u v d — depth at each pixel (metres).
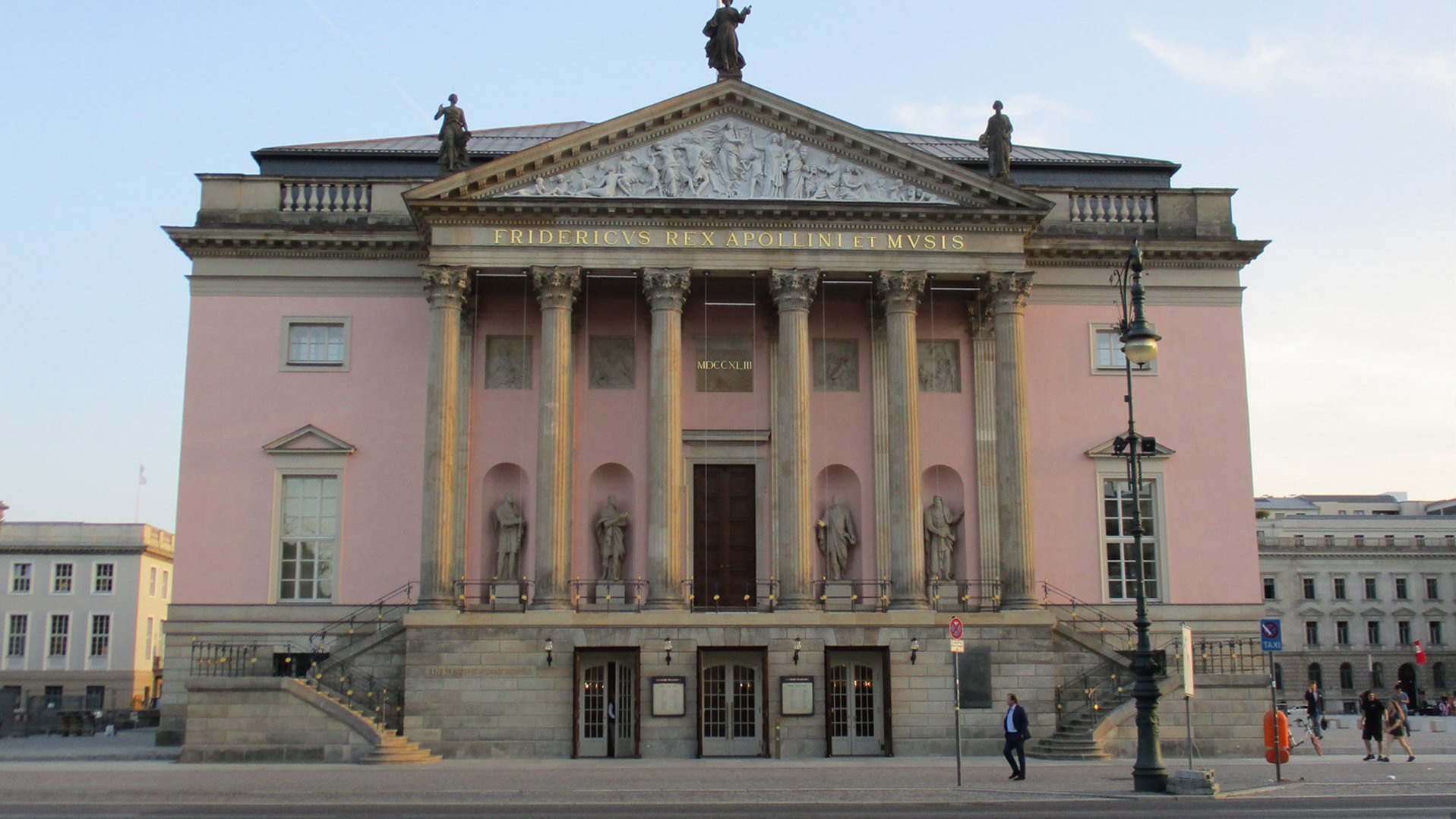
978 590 47.25
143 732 66.06
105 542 103.06
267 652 46.31
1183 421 49.59
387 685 42.66
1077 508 48.69
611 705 42.50
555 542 43.44
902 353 44.97
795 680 42.31
